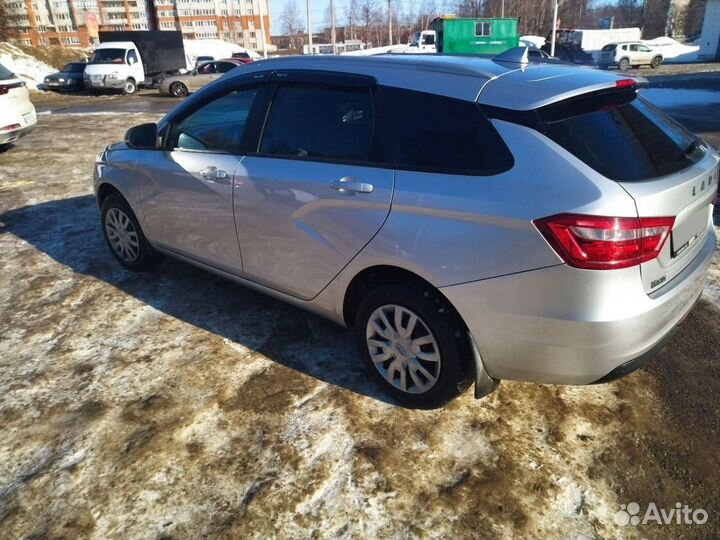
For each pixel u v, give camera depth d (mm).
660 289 2367
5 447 2645
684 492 2375
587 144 2299
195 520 2252
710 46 36469
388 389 2924
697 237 2660
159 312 3916
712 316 3732
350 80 2896
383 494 2369
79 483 2432
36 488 2410
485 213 2309
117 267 4699
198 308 3963
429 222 2475
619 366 2314
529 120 2340
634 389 3012
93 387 3082
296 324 3723
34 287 4348
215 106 3537
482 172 2383
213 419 2816
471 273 2383
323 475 2467
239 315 3854
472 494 2365
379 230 2635
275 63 3305
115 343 3527
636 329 2238
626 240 2125
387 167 2658
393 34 71688
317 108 3002
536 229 2197
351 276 2852
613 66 30047
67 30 76625
